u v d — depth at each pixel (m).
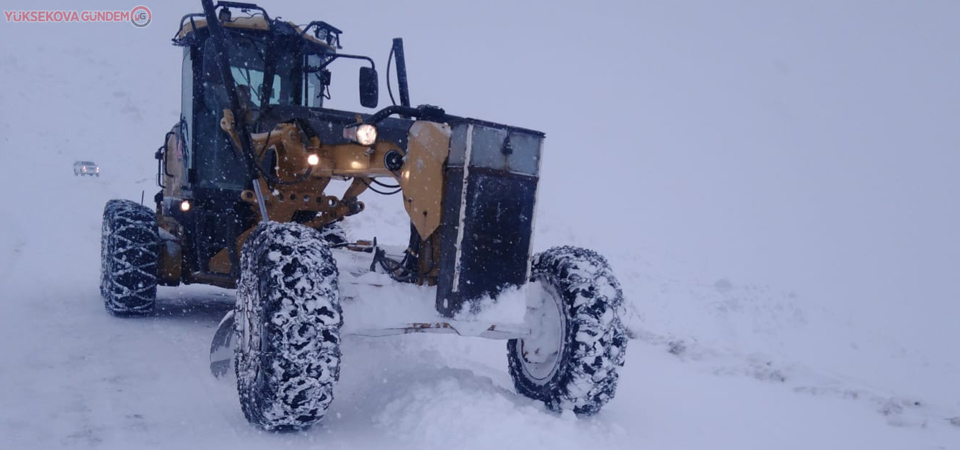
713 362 6.45
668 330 8.02
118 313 6.45
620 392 5.16
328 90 6.82
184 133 6.43
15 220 11.50
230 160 6.02
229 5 5.86
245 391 3.78
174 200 6.65
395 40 5.50
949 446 4.46
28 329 5.79
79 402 4.07
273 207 5.64
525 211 3.99
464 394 3.98
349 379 4.65
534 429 3.56
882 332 10.02
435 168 3.95
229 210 5.85
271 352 3.51
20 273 8.38
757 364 6.35
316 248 3.77
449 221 3.89
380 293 4.01
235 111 4.99
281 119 5.08
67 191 13.71
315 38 6.54
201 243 6.10
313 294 3.59
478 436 3.47
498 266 3.93
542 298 4.40
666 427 4.34
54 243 10.41
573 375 4.05
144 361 5.03
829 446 4.33
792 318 9.22
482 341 6.29
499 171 3.91
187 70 6.43
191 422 3.84
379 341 5.80
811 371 6.21
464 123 3.87
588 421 4.19
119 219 6.52
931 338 10.87
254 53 6.25
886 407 5.29
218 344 4.68
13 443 3.42
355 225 11.55
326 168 4.77
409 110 4.24
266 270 3.62
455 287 3.84
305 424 3.66
